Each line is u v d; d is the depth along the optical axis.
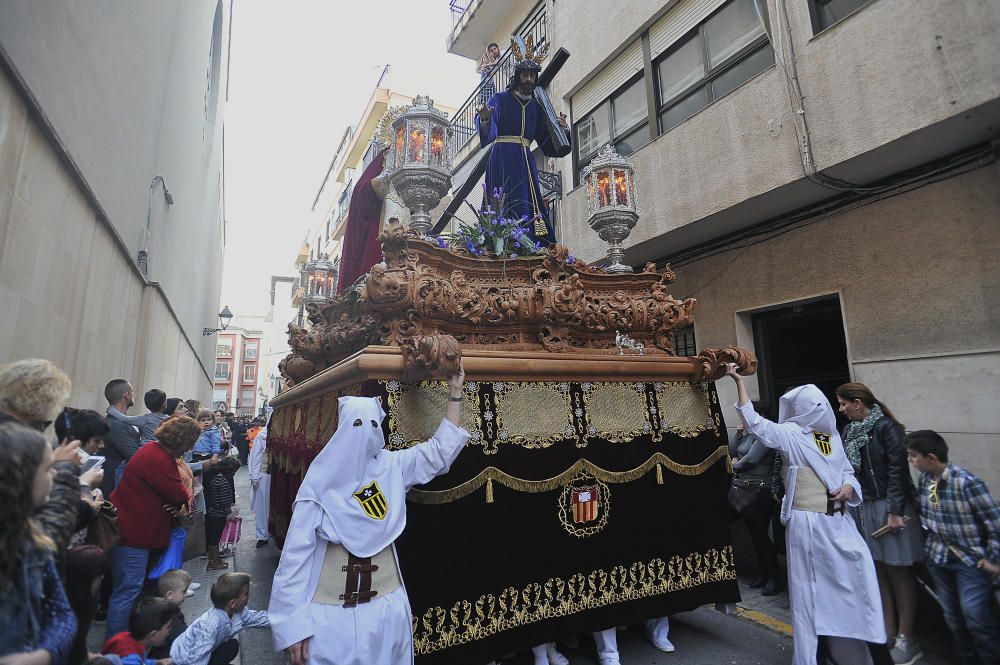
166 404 6.44
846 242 5.50
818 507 3.24
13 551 1.30
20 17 3.84
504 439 3.23
